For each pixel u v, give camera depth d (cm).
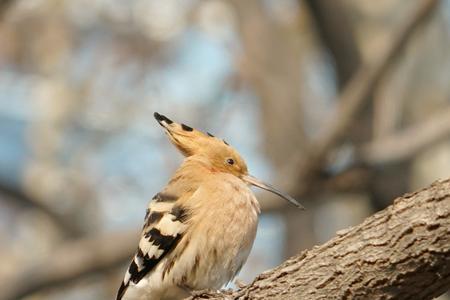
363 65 1427
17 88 1991
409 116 1453
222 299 657
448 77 1509
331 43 1462
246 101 1817
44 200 1909
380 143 1311
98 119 1928
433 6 1259
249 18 1734
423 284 579
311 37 1744
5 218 1980
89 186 1923
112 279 1684
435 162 1403
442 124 1297
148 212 764
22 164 1944
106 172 1930
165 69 1869
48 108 1961
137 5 1855
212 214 746
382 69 1278
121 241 1355
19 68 1972
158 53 1858
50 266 1366
